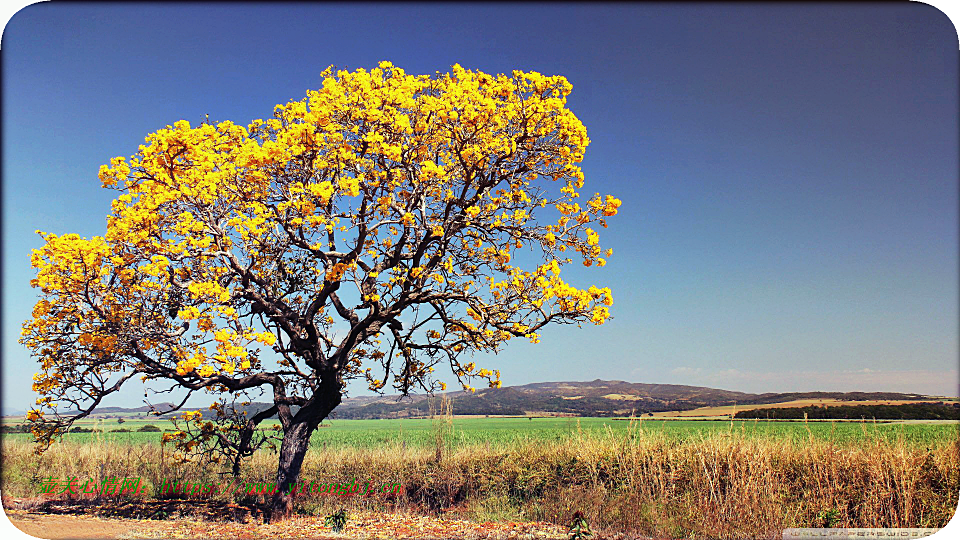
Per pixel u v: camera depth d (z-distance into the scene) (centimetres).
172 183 864
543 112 1004
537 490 1166
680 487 1021
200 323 791
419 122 1001
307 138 909
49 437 988
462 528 927
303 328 1080
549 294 899
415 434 2370
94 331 920
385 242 1009
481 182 1045
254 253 927
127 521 937
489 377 1146
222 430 1181
